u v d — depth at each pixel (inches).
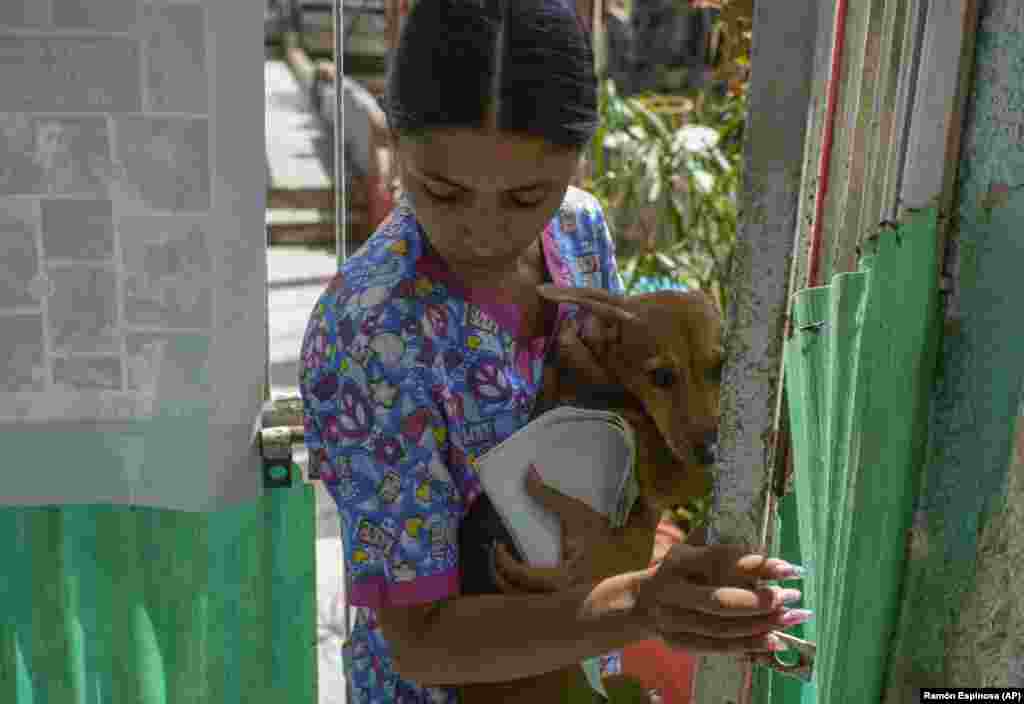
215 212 59.1
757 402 44.2
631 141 156.9
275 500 67.4
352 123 404.8
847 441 53.1
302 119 460.1
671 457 59.2
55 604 66.2
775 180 41.8
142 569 66.7
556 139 44.5
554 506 52.7
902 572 56.4
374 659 57.7
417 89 43.9
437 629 49.0
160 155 58.1
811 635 56.3
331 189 375.9
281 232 362.9
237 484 62.8
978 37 49.4
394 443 49.0
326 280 326.0
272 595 69.1
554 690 55.9
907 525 55.6
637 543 58.6
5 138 56.8
